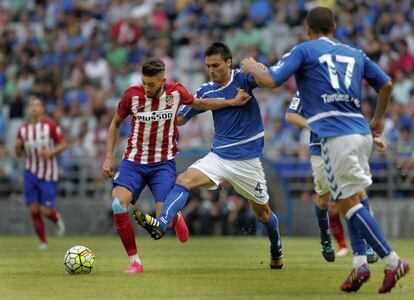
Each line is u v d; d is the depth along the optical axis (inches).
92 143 3011.8
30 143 2127.2
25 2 4028.1
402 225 2559.1
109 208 2780.5
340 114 1018.1
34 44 3759.8
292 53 1031.0
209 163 1274.6
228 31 3388.3
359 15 3201.3
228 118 1279.5
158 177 1286.9
